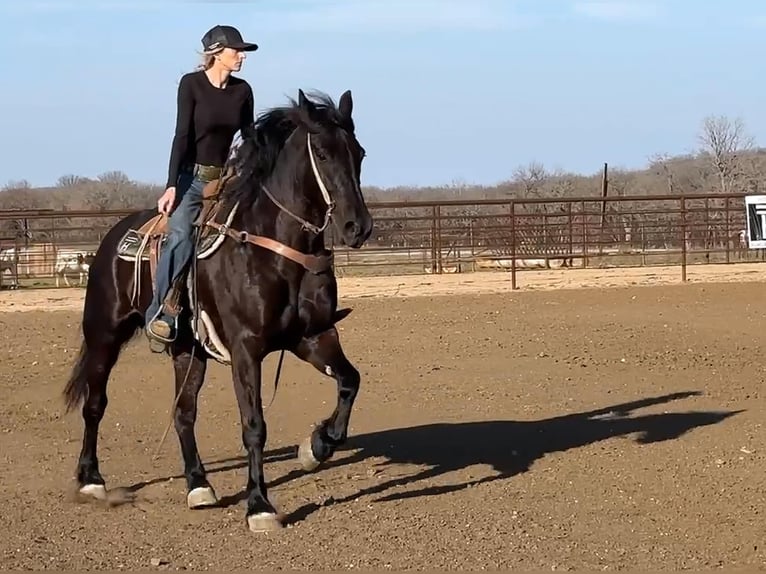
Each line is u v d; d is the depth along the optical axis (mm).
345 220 5863
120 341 7098
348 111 6078
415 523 6160
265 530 6039
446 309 16672
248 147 6191
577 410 9398
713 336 13508
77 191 79875
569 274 23375
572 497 6660
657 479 7012
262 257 6043
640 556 5512
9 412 9789
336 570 5371
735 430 8375
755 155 71438
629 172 83000
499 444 8188
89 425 7004
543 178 69938
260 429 6086
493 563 5434
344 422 6250
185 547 5824
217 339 6320
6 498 6922
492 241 25031
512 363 11836
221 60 6398
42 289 22734
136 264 6746
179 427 6809
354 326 14891
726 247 25438
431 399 9977
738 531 5895
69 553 5738
